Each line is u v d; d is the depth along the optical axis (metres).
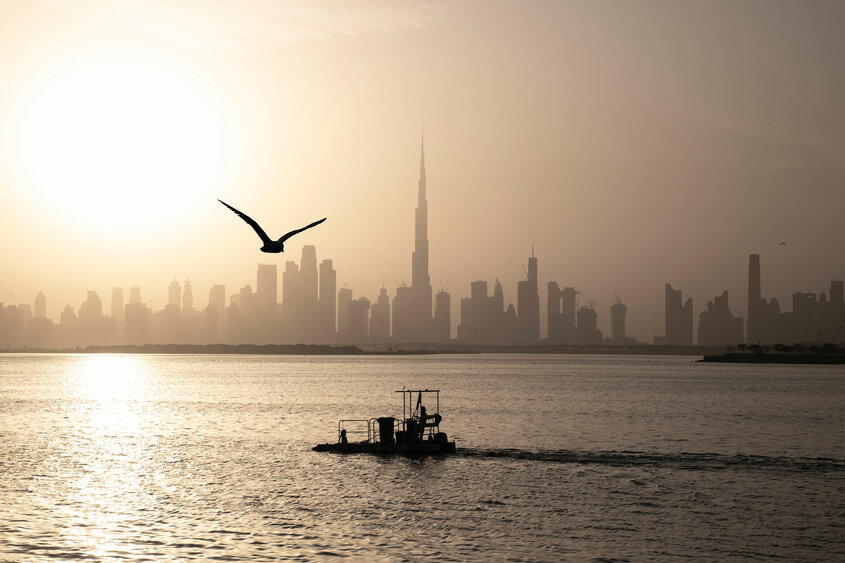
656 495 57.12
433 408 135.25
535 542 44.72
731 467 69.38
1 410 129.00
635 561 41.44
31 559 40.78
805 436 96.00
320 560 40.97
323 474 64.75
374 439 82.56
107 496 55.88
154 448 80.81
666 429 103.31
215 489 58.50
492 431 99.75
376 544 44.00
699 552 43.09
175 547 43.09
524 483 61.16
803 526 48.66
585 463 70.81
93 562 40.41
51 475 64.12
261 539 44.84
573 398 164.50
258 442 85.88
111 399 156.62
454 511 51.91
